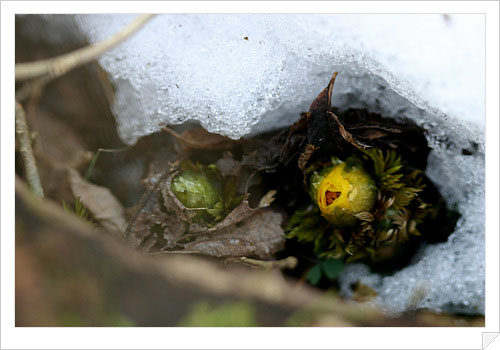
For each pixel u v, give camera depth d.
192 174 0.38
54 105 0.41
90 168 0.40
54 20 0.41
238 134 0.39
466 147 0.39
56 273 0.32
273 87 0.39
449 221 0.38
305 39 0.40
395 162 0.37
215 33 0.40
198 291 0.32
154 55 0.40
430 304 0.37
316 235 0.38
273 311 0.33
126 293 0.32
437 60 0.39
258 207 0.38
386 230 0.37
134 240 0.38
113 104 0.41
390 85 0.39
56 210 0.33
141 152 0.40
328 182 0.36
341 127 0.37
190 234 0.38
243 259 0.38
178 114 0.40
